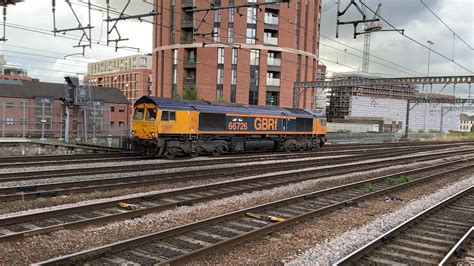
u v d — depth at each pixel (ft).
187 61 209.87
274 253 26.71
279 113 108.47
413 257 26.66
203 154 93.56
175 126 83.82
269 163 77.56
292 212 38.63
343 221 35.91
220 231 31.22
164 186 49.60
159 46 221.05
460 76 129.29
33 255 24.80
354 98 319.88
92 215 35.04
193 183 53.01
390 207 42.75
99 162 71.67
